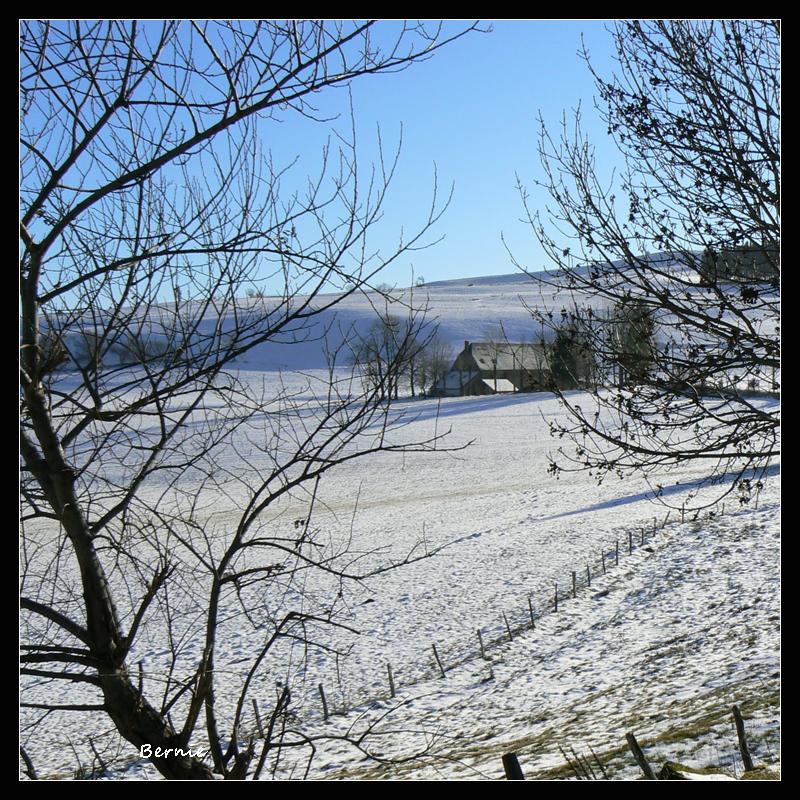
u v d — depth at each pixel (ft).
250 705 64.13
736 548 93.15
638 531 110.42
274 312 18.79
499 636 80.53
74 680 18.67
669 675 54.54
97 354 18.78
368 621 86.12
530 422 228.84
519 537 115.75
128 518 20.07
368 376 19.27
